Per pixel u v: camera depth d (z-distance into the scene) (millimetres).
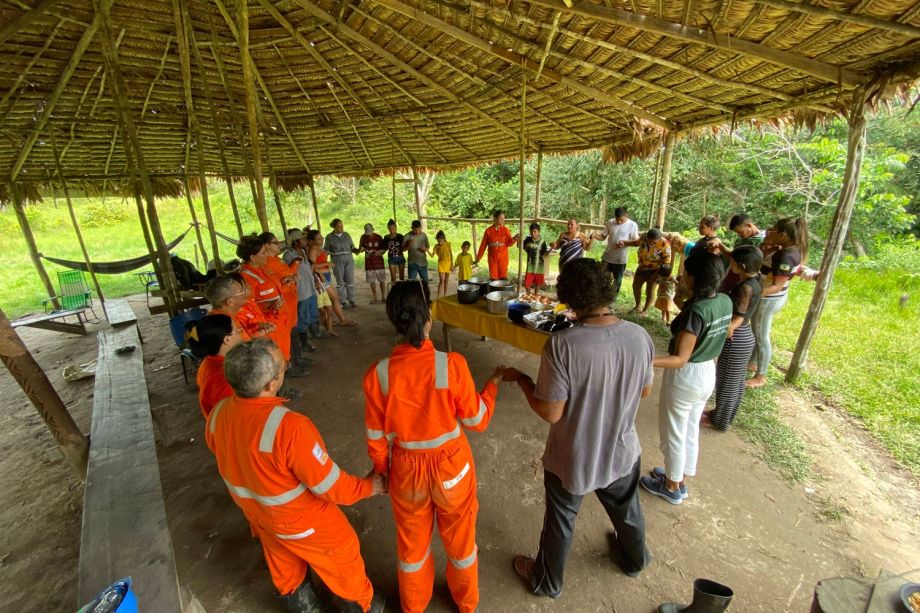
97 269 7414
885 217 9406
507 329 3287
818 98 3309
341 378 4203
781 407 3484
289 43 4539
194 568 2098
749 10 2375
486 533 2268
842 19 2191
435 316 3986
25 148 5715
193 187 9227
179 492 2652
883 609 1169
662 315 5586
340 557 1584
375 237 6840
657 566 2035
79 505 2650
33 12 3279
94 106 5199
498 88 4887
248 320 2781
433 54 4453
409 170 9219
